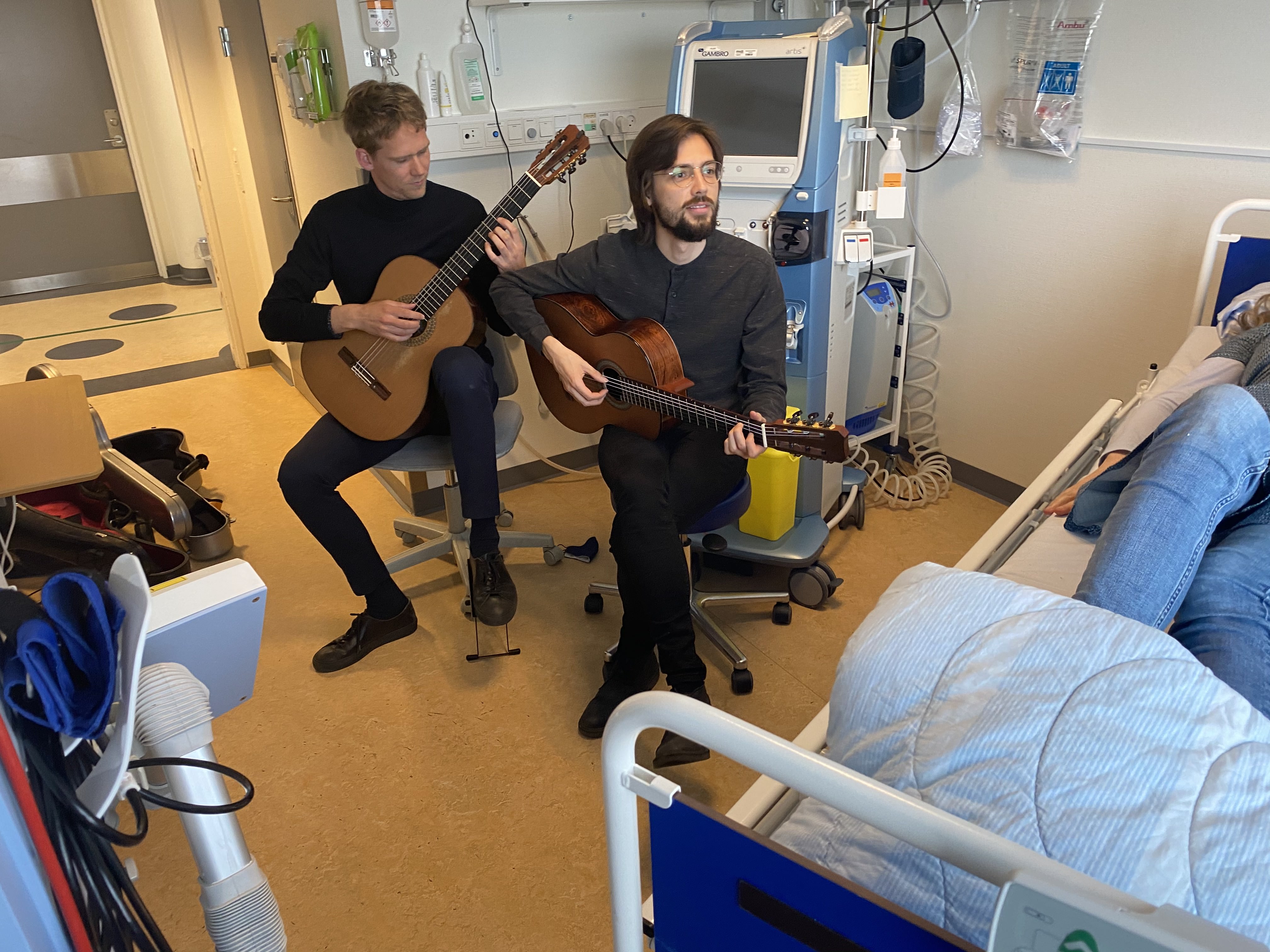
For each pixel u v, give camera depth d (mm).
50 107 5430
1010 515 1621
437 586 2537
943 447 3045
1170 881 678
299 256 2178
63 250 5730
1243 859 671
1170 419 1290
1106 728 755
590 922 1561
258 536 2820
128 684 693
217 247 3963
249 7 3047
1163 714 754
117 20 5348
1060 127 2414
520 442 3037
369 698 2109
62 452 1600
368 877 1656
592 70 2795
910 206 2883
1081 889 524
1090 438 1890
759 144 2195
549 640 2291
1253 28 2035
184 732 790
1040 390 2697
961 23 2559
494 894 1617
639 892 830
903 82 2434
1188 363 1944
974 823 751
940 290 2900
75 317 5180
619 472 1887
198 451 3381
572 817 1775
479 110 2586
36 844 645
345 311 2078
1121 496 1272
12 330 4969
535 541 2580
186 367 4289
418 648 2277
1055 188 2500
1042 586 1470
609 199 2941
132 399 3895
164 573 2410
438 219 2207
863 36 2270
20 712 688
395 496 3049
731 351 2010
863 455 2957
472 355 2109
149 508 2539
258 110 3273
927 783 804
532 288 2096
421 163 2088
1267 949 445
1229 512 1297
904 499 2900
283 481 2102
